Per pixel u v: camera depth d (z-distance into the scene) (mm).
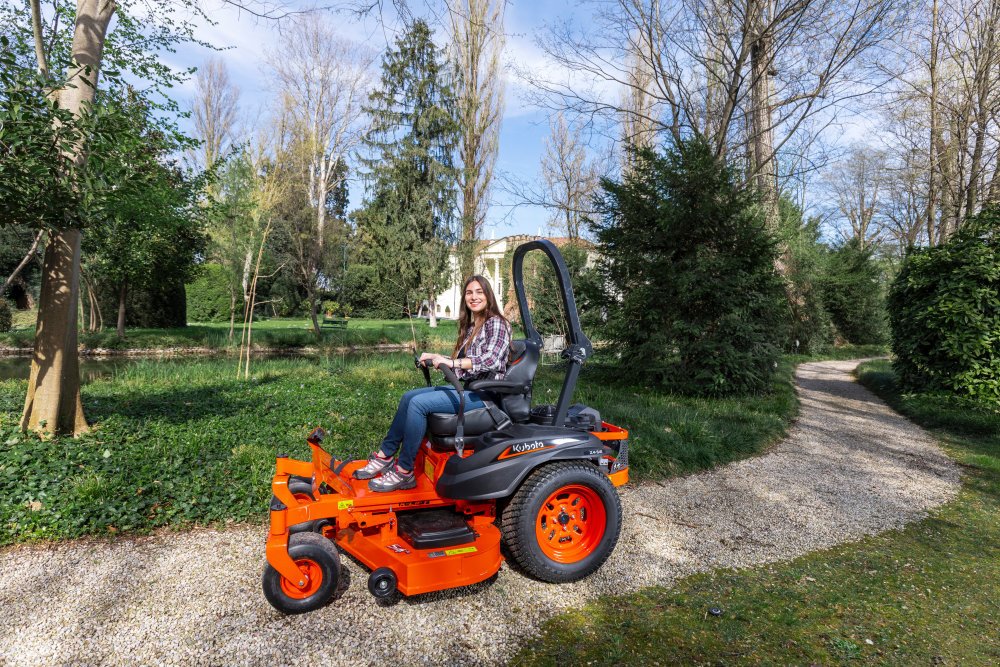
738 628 3178
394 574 3117
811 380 15969
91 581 3479
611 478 4148
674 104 12172
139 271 17375
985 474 6684
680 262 10672
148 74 6781
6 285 6059
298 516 3121
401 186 27125
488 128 25000
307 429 6625
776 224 15062
